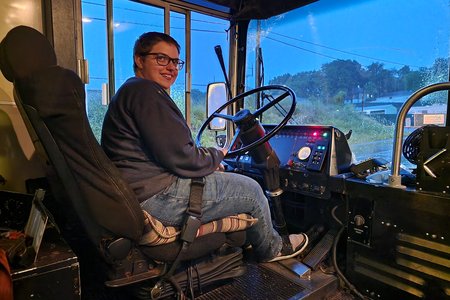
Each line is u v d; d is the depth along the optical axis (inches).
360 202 58.9
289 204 81.3
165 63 50.9
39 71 32.4
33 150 65.8
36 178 66.0
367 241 58.2
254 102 101.4
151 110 41.9
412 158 55.8
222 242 50.2
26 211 48.0
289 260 67.1
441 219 47.6
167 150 42.1
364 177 60.7
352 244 61.1
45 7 65.3
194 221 44.5
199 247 47.0
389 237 54.8
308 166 67.1
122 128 44.0
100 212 36.6
